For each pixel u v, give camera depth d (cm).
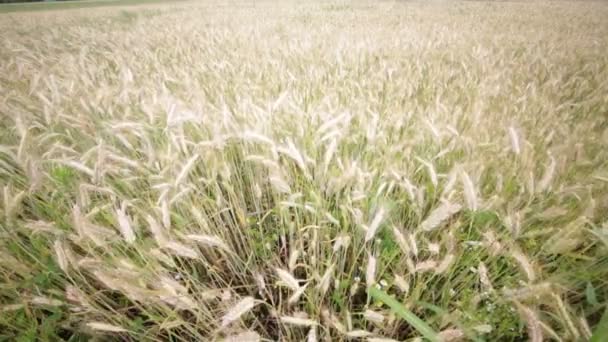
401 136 196
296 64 357
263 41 536
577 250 134
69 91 236
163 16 1213
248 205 185
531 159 144
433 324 113
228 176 148
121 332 113
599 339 67
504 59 380
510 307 101
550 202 140
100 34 721
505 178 152
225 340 82
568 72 336
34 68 362
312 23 846
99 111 220
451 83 299
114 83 317
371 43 473
